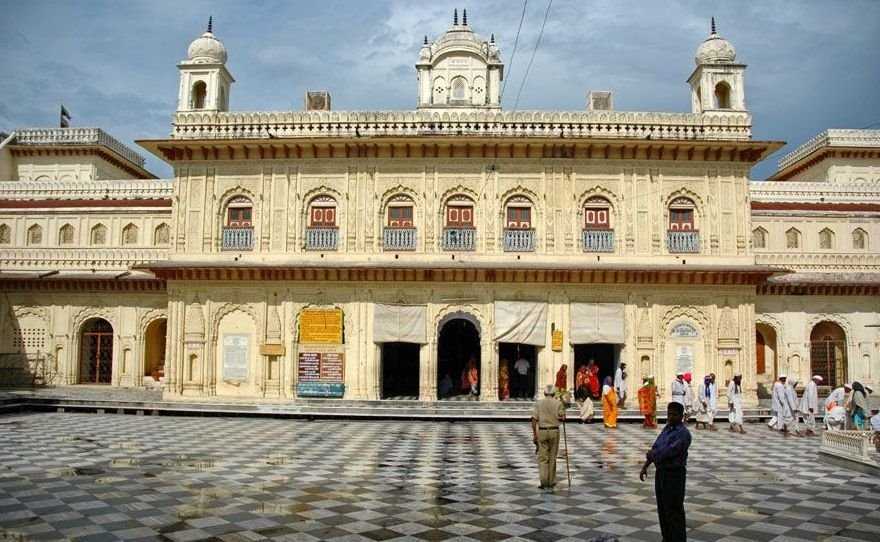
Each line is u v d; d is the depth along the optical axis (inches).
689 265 759.7
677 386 664.4
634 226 770.8
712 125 781.3
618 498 354.6
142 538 281.9
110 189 994.7
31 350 927.7
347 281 765.3
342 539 283.4
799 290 901.8
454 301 763.4
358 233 773.9
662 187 777.6
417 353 900.6
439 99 861.2
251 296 774.5
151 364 939.3
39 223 967.0
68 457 462.0
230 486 376.8
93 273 921.5
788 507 338.6
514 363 838.5
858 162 1135.0
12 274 911.7
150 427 621.6
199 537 284.0
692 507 338.3
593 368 753.0
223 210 788.6
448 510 329.1
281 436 572.7
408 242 771.4
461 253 768.3
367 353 759.7
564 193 774.5
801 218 940.6
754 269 746.8
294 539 283.1
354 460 459.5
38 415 710.5
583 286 765.3
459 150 776.3
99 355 939.3
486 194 775.1
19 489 365.4
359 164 782.5
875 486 386.6
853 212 949.8
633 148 771.4
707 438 581.3
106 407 736.3
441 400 750.5
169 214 943.0
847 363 905.5
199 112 811.4
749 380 759.7
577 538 286.2
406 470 425.4
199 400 751.7
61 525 299.1
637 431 621.6
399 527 300.7
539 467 379.2
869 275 912.3
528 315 759.7
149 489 367.6
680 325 766.5
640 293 767.1
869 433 461.4
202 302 777.6
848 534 292.0
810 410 645.9
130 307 925.2
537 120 778.8
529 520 312.8
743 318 767.1
